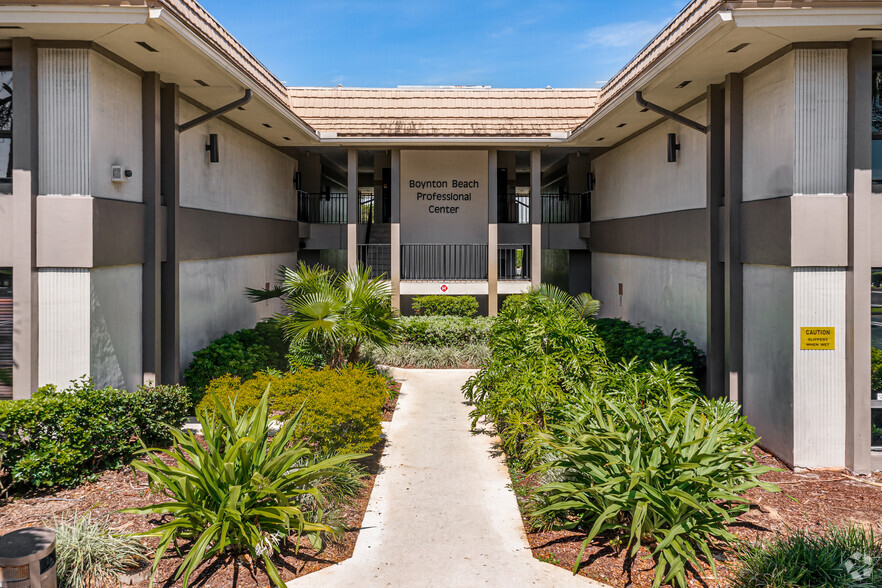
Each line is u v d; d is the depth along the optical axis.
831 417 8.37
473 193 18.83
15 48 8.27
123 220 9.31
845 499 7.38
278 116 13.16
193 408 10.59
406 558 6.11
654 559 5.92
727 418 6.95
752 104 9.28
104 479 7.68
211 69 9.72
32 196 8.32
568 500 6.68
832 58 8.11
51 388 7.77
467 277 18.92
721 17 7.45
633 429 6.48
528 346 9.34
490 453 9.15
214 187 12.71
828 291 8.27
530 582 5.68
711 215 10.36
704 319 11.20
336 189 28.53
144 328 10.09
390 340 11.55
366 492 7.72
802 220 8.14
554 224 19.66
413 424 10.58
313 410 7.52
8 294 8.43
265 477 6.08
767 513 6.96
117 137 9.20
